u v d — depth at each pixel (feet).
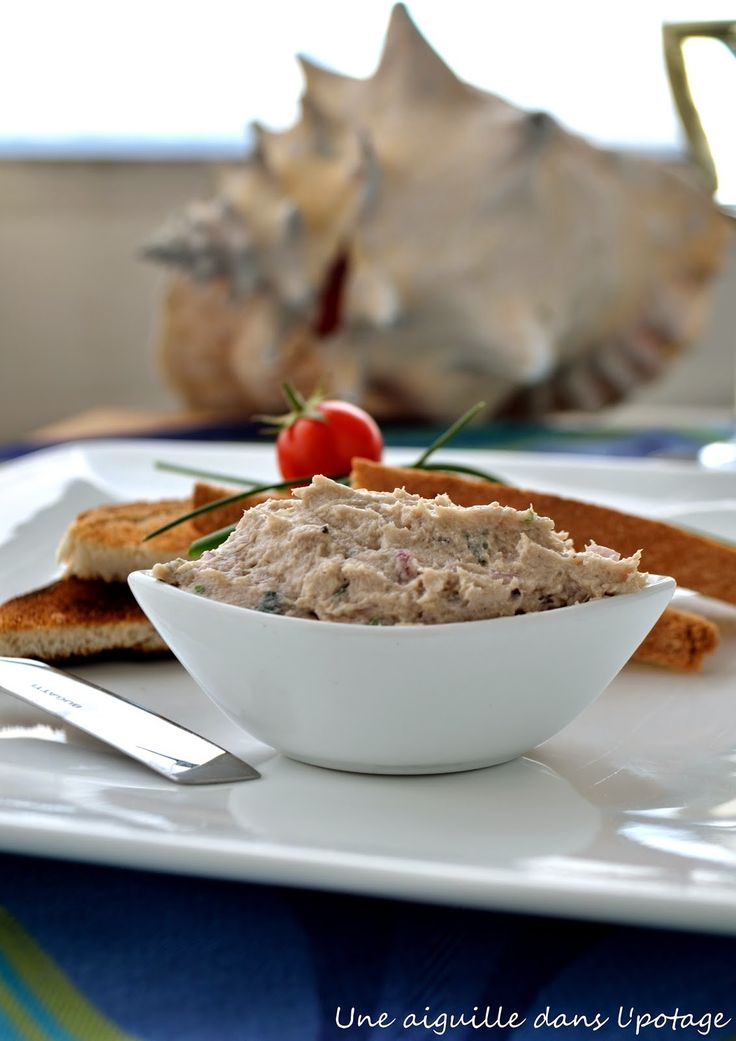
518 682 1.52
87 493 2.14
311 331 2.76
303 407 2.02
